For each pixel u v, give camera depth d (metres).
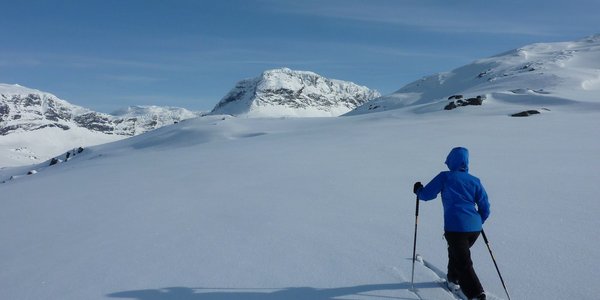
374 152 19.95
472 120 36.59
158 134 83.56
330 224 8.12
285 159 19.56
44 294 5.67
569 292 4.93
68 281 6.07
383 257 6.27
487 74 159.50
